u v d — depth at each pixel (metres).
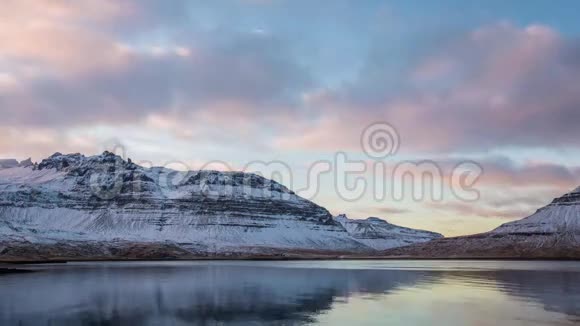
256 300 75.25
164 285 101.62
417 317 58.88
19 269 174.00
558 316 58.78
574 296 77.94
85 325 55.34
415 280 113.25
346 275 134.00
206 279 118.81
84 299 76.69
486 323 54.84
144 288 95.00
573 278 117.50
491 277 122.56
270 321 57.12
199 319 58.69
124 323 56.41
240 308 66.81
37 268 183.00
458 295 80.38
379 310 64.50
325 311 63.88
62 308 67.19
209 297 79.31
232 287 96.81
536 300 73.19
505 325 53.69
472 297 77.56
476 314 60.62
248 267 194.75
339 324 54.94
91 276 131.12
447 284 101.25
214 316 60.59
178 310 65.31
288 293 85.00
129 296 80.81
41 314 62.19
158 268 185.12
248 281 112.81
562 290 87.50
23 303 72.12
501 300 73.56
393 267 191.00
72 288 94.62
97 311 64.50
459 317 58.62
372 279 117.50
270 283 106.62
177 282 109.62
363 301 73.44
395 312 62.75
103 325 55.25
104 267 193.88
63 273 146.75
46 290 90.62
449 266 199.38
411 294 82.38
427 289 90.81
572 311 62.44
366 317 59.22
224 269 175.00
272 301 74.00
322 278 121.81
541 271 151.50
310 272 151.38
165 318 59.50
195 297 79.31
